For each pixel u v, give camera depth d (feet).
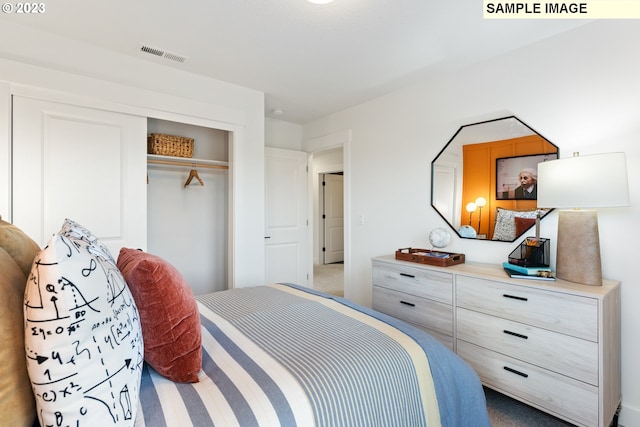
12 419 1.99
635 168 5.85
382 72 8.72
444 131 8.89
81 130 7.25
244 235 9.91
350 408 3.13
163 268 3.20
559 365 5.43
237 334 4.28
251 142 10.01
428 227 9.34
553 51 6.84
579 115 6.48
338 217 23.59
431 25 6.46
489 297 6.37
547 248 6.58
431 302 7.45
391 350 3.85
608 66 6.13
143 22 6.39
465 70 8.41
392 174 10.32
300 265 13.73
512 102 7.48
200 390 3.02
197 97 8.91
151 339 3.11
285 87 9.82
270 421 2.70
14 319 2.14
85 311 2.12
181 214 10.50
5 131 6.37
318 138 13.17
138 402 2.78
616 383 5.74
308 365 3.42
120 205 7.77
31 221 6.68
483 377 6.47
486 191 7.97
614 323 5.57
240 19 6.27
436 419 3.74
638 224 5.82
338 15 6.15
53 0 5.67
